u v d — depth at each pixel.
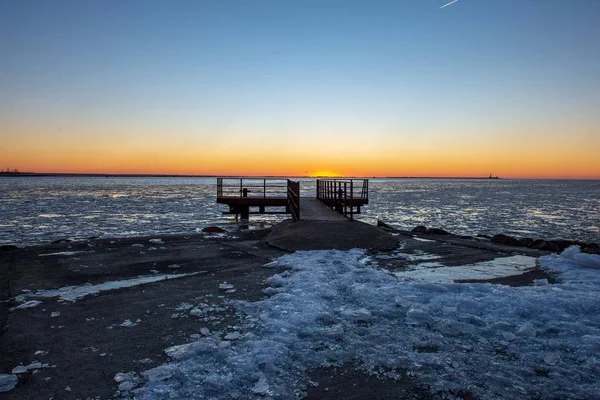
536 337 4.48
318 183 24.84
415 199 62.47
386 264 8.52
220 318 5.18
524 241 11.80
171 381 3.59
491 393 3.38
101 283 6.97
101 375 3.73
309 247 10.02
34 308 5.62
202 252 9.91
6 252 9.73
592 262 7.72
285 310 5.32
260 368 3.81
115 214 32.66
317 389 3.48
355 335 4.55
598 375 3.67
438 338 4.44
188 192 83.25
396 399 3.33
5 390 3.46
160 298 6.09
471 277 7.37
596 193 93.56
